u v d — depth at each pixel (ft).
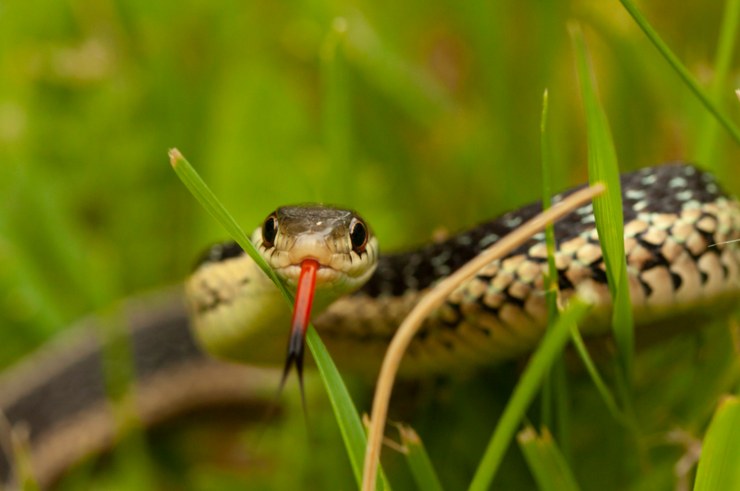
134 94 1.52
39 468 1.40
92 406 1.42
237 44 1.59
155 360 1.44
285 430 1.34
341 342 1.29
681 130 1.41
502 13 1.48
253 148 1.45
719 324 1.28
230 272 1.26
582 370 1.30
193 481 1.35
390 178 1.46
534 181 1.44
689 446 1.24
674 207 1.25
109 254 1.47
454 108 1.47
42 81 1.55
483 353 1.27
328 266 1.21
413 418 1.31
